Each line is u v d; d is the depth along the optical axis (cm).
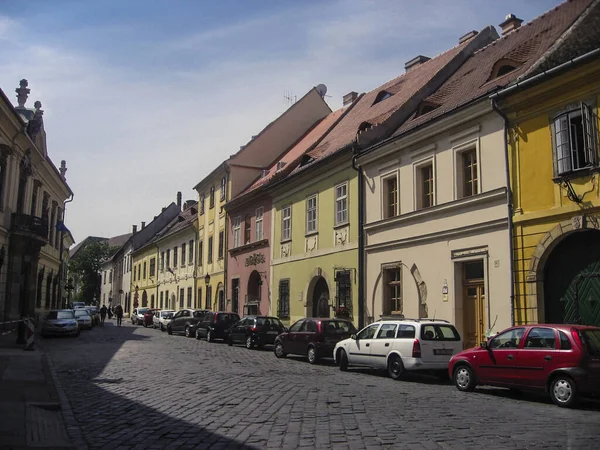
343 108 3528
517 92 1542
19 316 3027
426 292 1895
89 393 1152
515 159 1572
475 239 1702
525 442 738
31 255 3177
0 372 1390
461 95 1948
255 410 964
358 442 736
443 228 1836
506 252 1580
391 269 2117
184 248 5075
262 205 3309
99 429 817
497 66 1838
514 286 1540
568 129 1417
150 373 1493
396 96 2620
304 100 4016
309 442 736
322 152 2728
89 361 1794
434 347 1424
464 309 1762
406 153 2042
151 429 816
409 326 1466
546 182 1476
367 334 1602
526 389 1103
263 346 2533
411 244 1988
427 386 1338
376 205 2198
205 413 938
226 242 3844
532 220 1502
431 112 2045
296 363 1864
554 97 1466
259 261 3272
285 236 2989
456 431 804
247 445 720
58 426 833
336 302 2403
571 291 1416
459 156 1800
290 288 2858
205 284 4306
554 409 1005
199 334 3025
